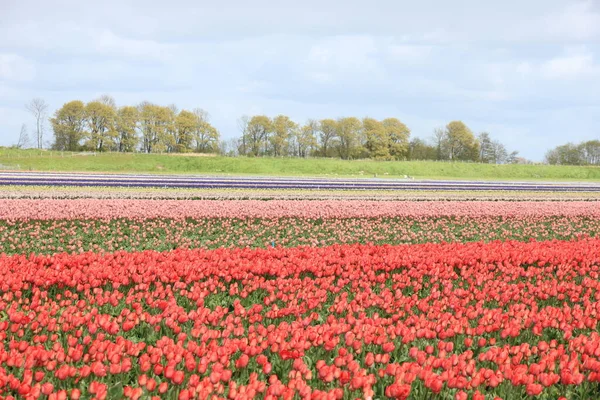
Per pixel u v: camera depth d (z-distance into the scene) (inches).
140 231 1744.6
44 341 650.2
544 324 759.7
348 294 990.4
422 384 599.8
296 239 1708.9
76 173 4616.1
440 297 987.9
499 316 773.3
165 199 2586.1
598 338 724.0
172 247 1537.9
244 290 906.7
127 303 838.5
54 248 1444.4
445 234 1904.5
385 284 1089.4
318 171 6830.7
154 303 821.2
